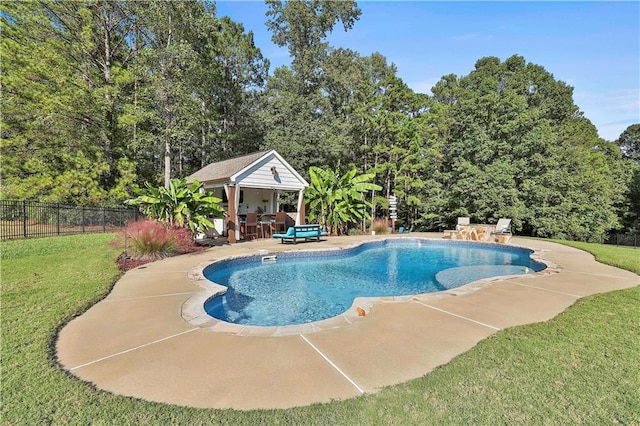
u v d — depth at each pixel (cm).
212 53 2145
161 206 1134
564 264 850
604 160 2600
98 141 1742
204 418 216
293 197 2314
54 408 228
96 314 436
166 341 349
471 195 1875
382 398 239
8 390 249
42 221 1422
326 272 888
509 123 1883
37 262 770
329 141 2088
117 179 1709
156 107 1738
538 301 500
